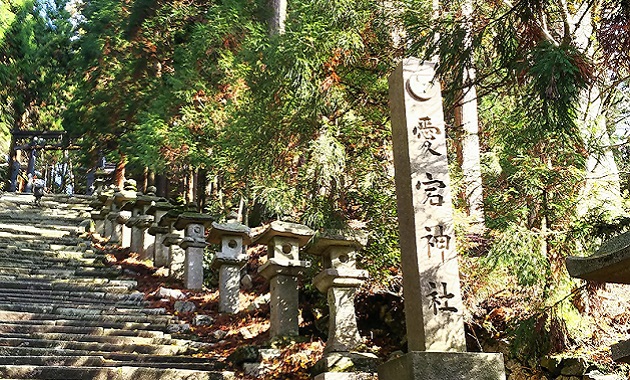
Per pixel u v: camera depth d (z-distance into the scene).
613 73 4.89
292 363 6.72
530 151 6.60
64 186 34.94
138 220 12.66
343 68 7.55
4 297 8.92
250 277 10.38
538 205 6.47
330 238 6.76
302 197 7.62
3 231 13.85
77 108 18.70
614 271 3.18
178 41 15.65
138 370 6.00
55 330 7.46
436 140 5.04
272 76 7.14
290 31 7.02
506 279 6.57
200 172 17.52
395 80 5.32
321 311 8.30
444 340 4.47
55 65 24.72
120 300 9.60
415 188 4.88
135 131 14.77
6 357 5.98
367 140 7.61
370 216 7.50
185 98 12.26
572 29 6.79
